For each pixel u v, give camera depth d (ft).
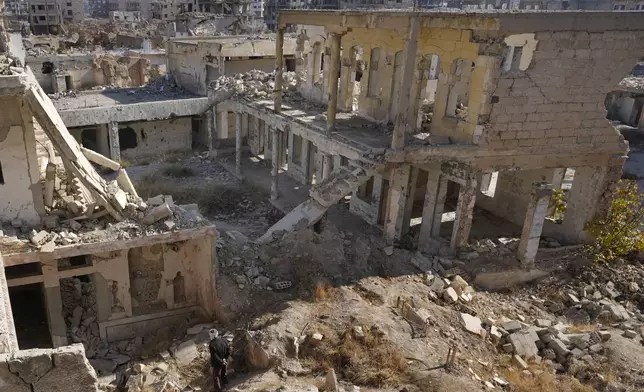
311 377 41.65
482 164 60.95
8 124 45.16
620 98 153.69
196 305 56.13
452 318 51.21
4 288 34.86
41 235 45.85
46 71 131.85
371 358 43.16
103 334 52.47
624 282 62.03
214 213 80.33
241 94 95.20
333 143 69.00
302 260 56.70
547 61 58.23
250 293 52.19
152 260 53.31
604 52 59.82
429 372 41.88
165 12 322.55
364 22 62.59
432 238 65.72
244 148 111.75
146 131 109.09
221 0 263.49
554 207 75.46
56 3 283.18
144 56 152.66
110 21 299.38
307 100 93.30
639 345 50.19
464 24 56.75
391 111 74.23
